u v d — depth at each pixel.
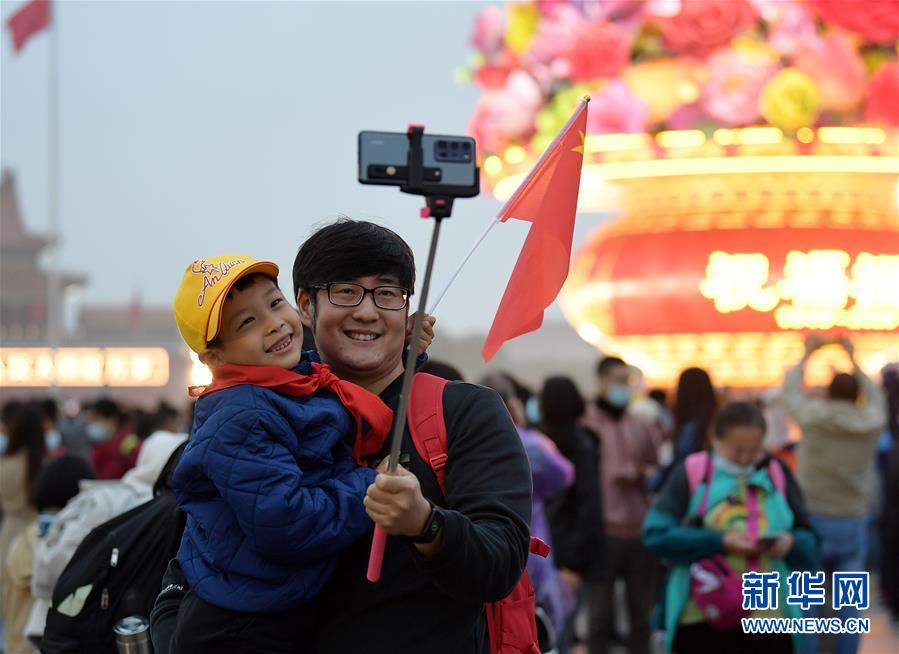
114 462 10.61
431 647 2.54
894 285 21.78
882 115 18.08
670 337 22.88
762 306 21.89
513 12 17.50
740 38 18.34
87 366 55.78
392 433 2.64
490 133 17.70
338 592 2.58
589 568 7.05
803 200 22.00
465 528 2.36
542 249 2.79
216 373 2.62
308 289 2.72
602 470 7.88
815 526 7.63
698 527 5.28
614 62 17.47
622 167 19.77
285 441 2.51
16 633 5.83
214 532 2.54
